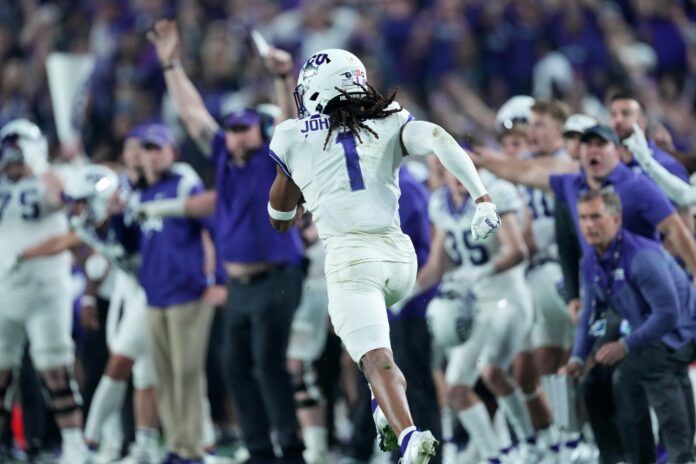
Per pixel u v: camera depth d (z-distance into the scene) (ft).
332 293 78.38
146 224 121.49
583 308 98.53
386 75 192.95
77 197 124.26
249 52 192.54
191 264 120.98
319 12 196.54
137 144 124.36
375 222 78.54
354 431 115.55
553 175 104.47
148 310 121.90
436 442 72.64
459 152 76.33
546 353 117.29
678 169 103.35
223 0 203.31
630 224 97.30
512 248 112.98
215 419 144.46
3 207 125.70
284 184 81.20
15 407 135.74
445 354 125.59
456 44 194.70
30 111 187.93
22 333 127.54
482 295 115.85
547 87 188.34
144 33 192.65
